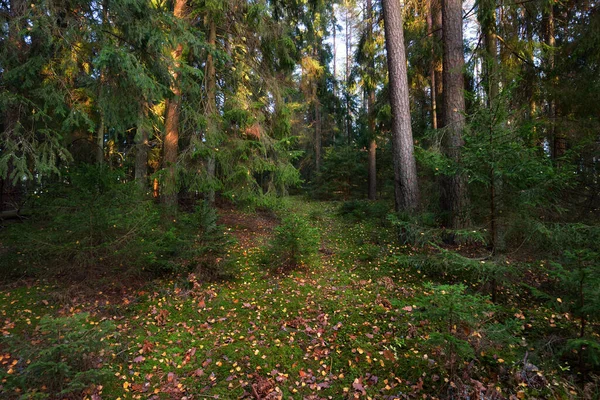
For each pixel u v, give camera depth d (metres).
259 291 5.31
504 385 2.82
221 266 5.61
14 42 4.47
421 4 9.85
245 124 8.43
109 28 4.95
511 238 4.16
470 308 2.91
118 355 3.58
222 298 5.00
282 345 3.81
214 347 3.80
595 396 2.60
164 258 5.65
